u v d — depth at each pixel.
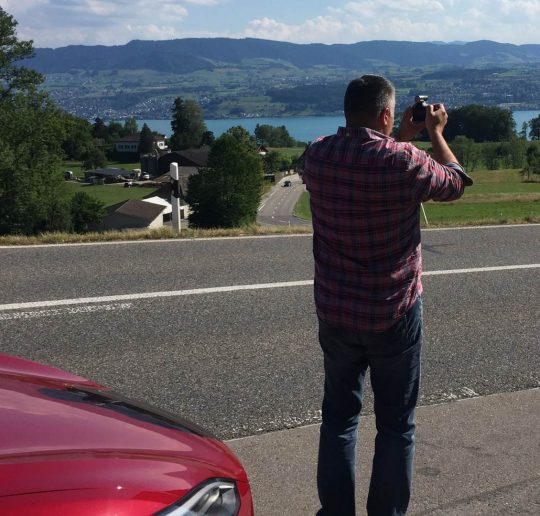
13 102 41.47
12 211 41.41
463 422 3.96
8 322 5.58
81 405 2.13
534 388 4.54
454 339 5.48
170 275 7.21
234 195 59.50
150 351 5.02
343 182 2.44
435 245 9.39
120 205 82.75
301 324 5.73
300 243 9.18
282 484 3.21
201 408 4.07
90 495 1.57
